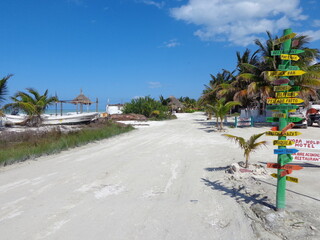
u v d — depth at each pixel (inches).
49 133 562.3
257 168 257.1
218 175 250.1
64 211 171.5
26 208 177.2
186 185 224.1
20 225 151.9
